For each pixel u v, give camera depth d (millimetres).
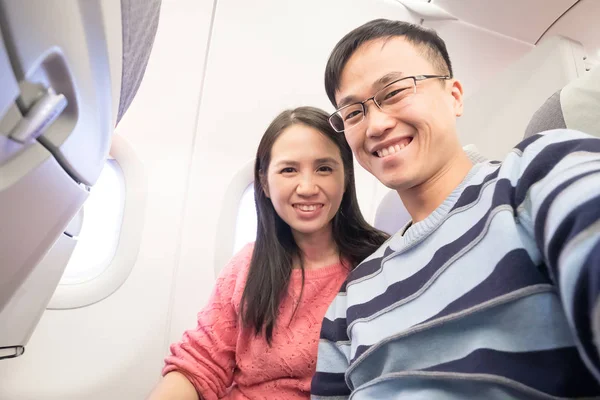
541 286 496
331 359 855
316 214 1077
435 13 2039
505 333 518
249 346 1087
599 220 357
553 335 483
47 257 866
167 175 1868
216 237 1871
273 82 1971
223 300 1192
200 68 1890
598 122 825
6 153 440
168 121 1879
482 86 1771
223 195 1909
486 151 1596
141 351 1738
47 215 607
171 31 1841
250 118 1958
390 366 638
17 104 417
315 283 1101
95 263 1780
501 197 576
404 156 755
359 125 803
